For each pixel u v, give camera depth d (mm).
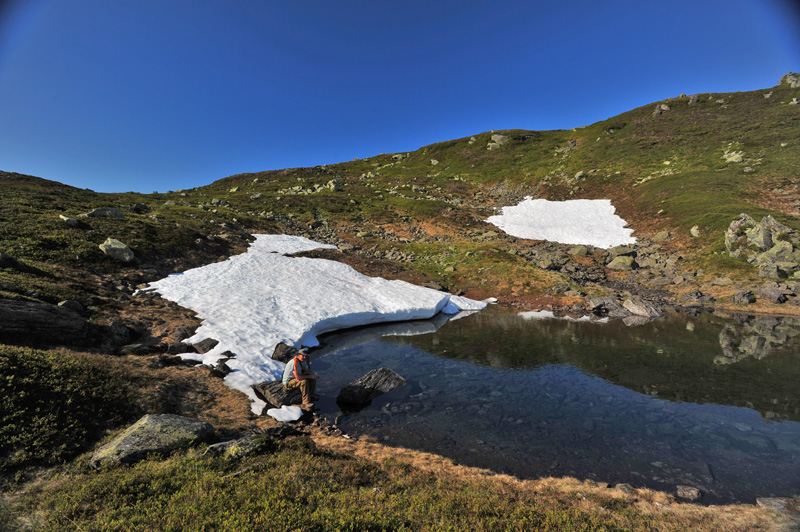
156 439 8570
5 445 7656
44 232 25969
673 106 103812
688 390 15062
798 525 7059
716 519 7301
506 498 7633
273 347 18078
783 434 11391
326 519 5852
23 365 9891
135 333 16938
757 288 34062
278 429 10734
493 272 42000
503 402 14000
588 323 28312
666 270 43031
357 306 27250
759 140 72188
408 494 7461
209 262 32219
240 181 116500
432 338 23797
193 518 5637
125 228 31734
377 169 131000
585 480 9133
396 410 13266
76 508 6051
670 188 64562
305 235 54781
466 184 98688
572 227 62188
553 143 114625
